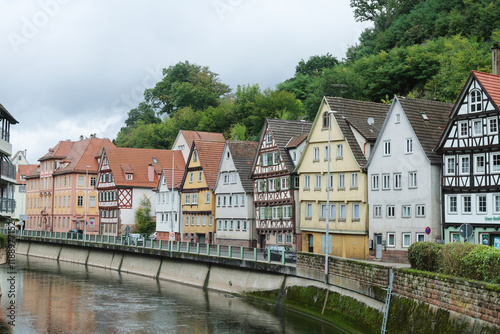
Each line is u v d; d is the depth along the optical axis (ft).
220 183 251.39
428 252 101.96
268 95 350.02
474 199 157.79
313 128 205.67
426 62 283.18
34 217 424.05
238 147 248.73
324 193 200.85
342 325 124.26
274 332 122.83
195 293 174.40
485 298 83.46
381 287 112.27
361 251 188.03
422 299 98.94
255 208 233.14
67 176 375.45
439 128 179.11
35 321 134.31
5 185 175.42
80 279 208.23
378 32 374.22
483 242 155.63
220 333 122.83
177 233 279.49
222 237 249.55
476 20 293.84
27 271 232.73
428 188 168.96
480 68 249.96
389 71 294.05
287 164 216.74
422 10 334.65
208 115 379.55
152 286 190.29
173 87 437.58
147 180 329.11
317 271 138.51
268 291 157.99
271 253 157.38
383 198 181.06
